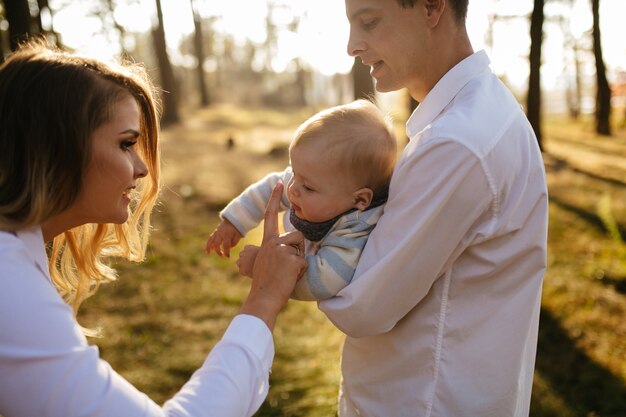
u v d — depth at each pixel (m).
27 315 0.97
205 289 5.27
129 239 1.60
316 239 1.46
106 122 1.14
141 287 5.28
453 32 1.39
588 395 3.38
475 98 1.32
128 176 1.18
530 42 11.88
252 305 1.25
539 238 1.37
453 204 1.25
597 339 4.00
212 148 14.37
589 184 9.02
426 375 1.40
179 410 1.05
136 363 3.94
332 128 1.37
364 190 1.39
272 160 12.37
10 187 1.10
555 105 43.19
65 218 1.22
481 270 1.35
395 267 1.28
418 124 1.47
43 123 1.09
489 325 1.38
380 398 1.48
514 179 1.31
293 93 41.47
